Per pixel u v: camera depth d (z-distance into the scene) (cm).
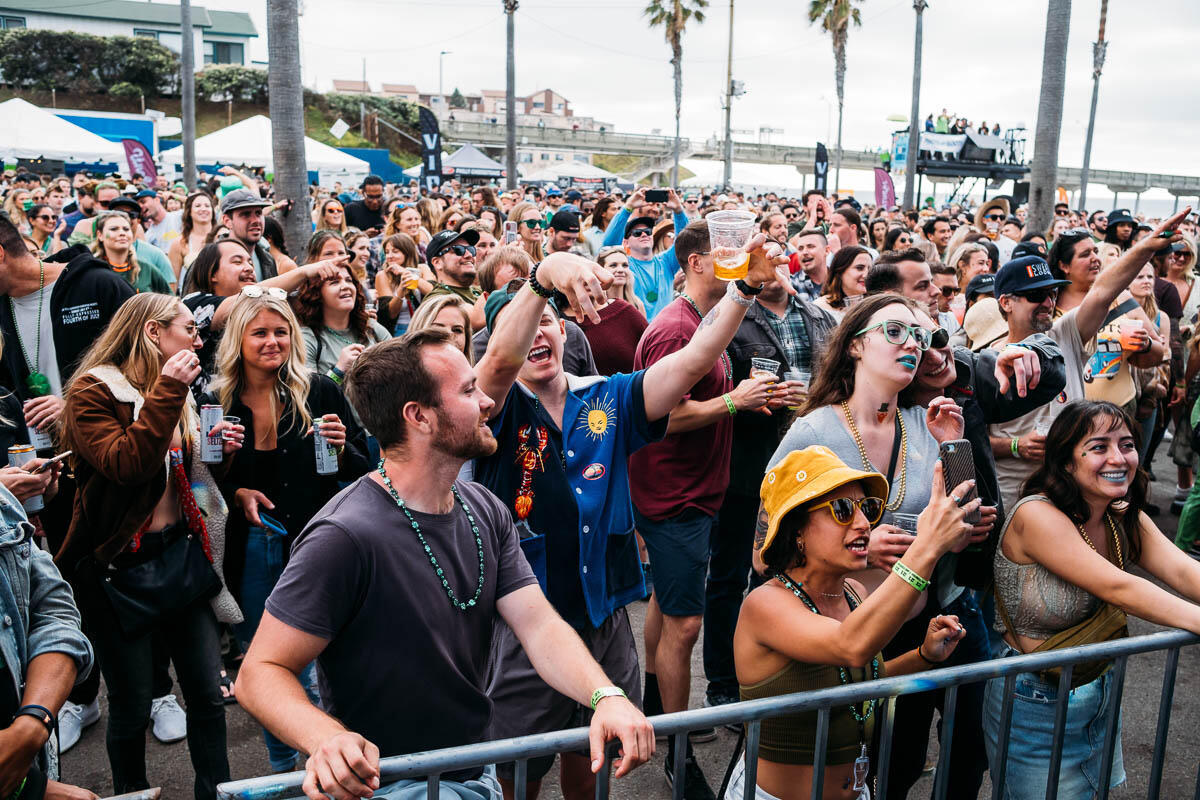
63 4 6500
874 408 291
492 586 212
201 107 5900
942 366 297
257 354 346
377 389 196
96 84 5703
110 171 2517
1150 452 641
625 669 311
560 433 298
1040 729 280
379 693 195
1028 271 391
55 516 322
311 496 361
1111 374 436
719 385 381
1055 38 1172
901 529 266
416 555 196
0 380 426
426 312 375
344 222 1059
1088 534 283
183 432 321
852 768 244
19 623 209
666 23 4381
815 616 229
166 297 325
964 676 234
